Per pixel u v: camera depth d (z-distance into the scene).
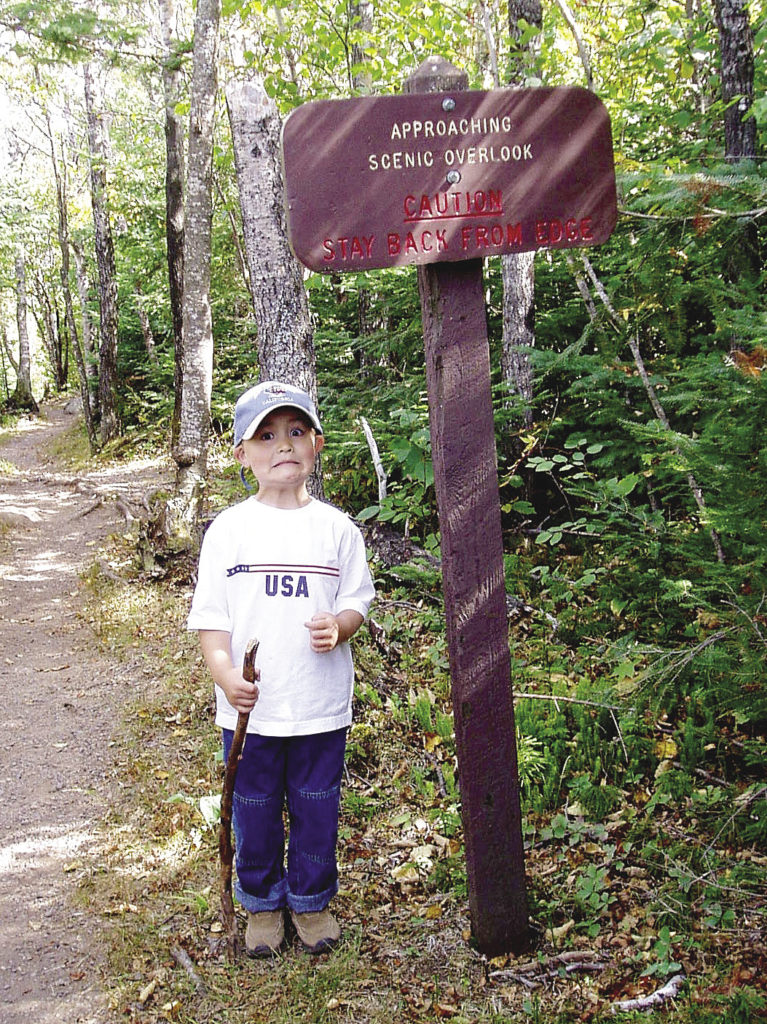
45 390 37.91
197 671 5.43
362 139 2.36
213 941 2.85
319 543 2.66
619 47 6.40
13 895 3.29
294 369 4.40
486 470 2.54
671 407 4.71
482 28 7.44
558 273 7.16
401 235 2.41
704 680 3.39
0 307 37.47
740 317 2.71
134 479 13.30
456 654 2.58
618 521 4.77
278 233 4.31
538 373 6.61
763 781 3.28
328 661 2.64
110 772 4.28
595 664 4.27
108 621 6.88
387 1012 2.47
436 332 2.50
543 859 3.11
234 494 8.91
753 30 5.12
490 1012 2.45
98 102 16.11
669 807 3.33
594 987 2.50
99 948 2.90
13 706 5.41
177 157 11.01
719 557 3.57
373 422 6.91
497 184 2.46
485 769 2.60
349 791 3.68
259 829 2.69
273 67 9.47
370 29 8.71
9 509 11.65
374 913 2.91
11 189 23.94
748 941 2.61
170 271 11.23
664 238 2.63
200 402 8.42
